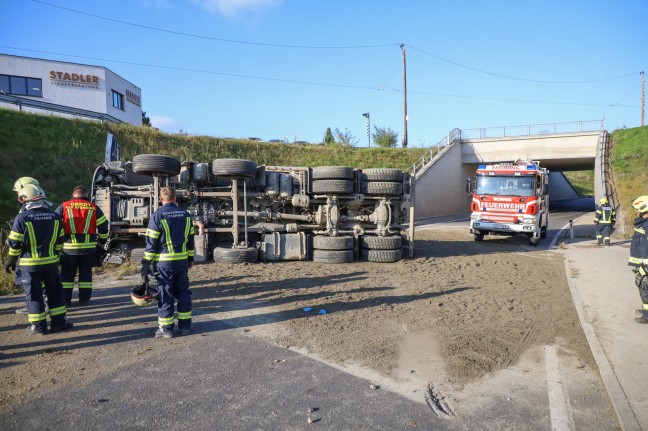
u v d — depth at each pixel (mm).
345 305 7090
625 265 11578
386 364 4750
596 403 3961
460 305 7262
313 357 4910
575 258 13070
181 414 3629
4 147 17547
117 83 36062
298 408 3752
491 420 3633
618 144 31969
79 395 3943
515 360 4961
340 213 11812
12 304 7219
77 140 21078
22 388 4070
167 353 4984
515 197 16391
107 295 7680
